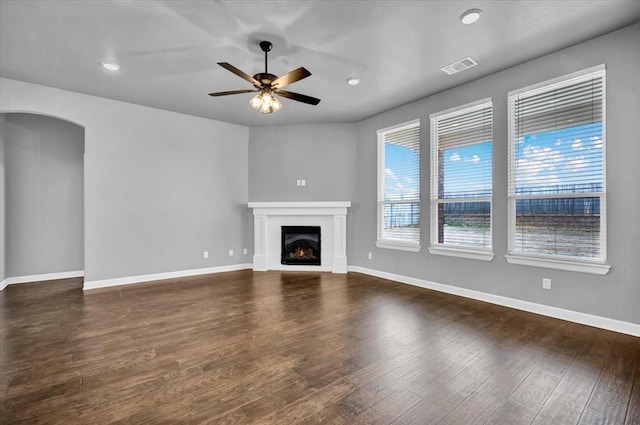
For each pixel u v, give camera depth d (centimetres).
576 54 316
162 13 267
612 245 296
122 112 482
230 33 298
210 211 572
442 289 441
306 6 258
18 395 197
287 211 593
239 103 489
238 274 562
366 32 296
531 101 354
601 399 193
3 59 347
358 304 384
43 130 514
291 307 373
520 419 175
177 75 388
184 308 370
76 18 273
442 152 448
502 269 377
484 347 265
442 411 182
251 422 173
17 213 494
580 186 319
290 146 607
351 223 589
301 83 412
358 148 583
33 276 508
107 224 472
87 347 266
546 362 239
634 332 283
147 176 507
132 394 199
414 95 454
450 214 440
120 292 440
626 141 288
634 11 263
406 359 244
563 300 327
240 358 246
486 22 280
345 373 224
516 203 369
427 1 252
